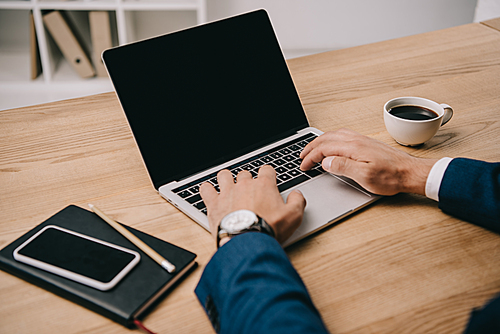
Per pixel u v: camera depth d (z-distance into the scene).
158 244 0.63
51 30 2.60
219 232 0.61
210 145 0.84
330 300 0.56
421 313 0.54
